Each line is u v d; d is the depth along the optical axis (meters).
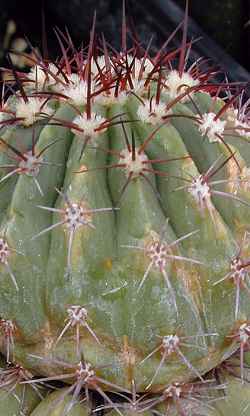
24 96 0.43
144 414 0.42
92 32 0.44
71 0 0.85
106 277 0.40
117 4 0.84
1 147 0.43
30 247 0.40
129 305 0.40
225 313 0.42
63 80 0.45
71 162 0.41
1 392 0.43
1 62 0.87
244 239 0.42
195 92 0.45
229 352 0.43
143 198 0.40
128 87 0.44
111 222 0.40
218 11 0.82
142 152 0.40
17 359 0.42
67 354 0.41
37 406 0.43
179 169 0.41
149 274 0.39
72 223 0.39
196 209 0.40
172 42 0.81
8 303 0.41
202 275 0.41
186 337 0.40
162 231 0.39
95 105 0.42
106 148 0.41
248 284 0.42
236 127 0.44
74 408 0.42
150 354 0.40
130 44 0.82
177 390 0.42
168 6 0.82
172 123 0.42
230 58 0.79
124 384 0.41
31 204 0.41
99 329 0.40
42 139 0.41
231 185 0.42
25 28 0.89
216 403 0.43
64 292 0.40
